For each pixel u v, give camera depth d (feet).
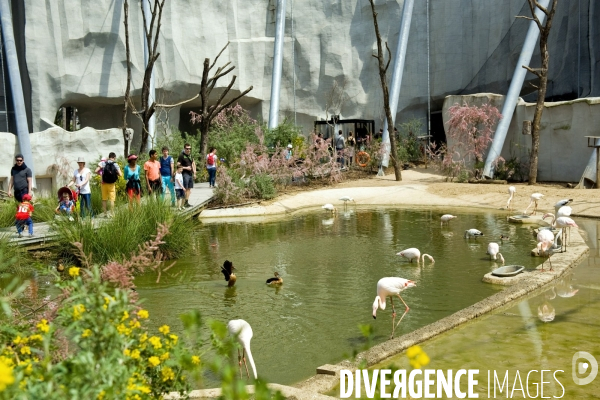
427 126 107.86
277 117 98.37
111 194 48.34
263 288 32.40
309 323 26.30
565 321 24.29
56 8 95.09
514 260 36.96
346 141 102.12
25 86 95.86
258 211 61.77
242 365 21.38
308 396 16.78
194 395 16.97
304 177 82.17
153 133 92.07
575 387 17.80
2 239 35.63
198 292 31.58
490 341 22.06
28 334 13.08
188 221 48.24
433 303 28.78
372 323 26.13
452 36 104.12
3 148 72.95
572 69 92.63
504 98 79.30
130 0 99.60
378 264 37.78
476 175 77.05
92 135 84.84
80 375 9.75
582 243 40.27
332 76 110.11
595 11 84.74
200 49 106.73
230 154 83.82
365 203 68.13
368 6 108.37
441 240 45.24
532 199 54.80
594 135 69.26
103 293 11.55
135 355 11.55
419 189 71.87
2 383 7.88
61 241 38.04
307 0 110.63
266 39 110.63
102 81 98.32
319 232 50.72
